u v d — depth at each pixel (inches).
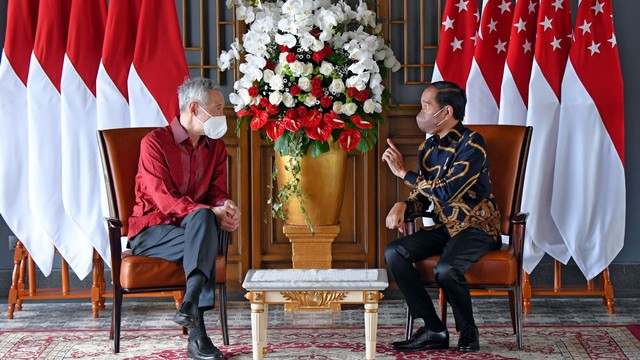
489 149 183.9
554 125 206.4
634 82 219.9
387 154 183.9
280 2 198.1
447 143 176.1
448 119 175.2
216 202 177.3
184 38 221.1
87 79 205.3
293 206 203.9
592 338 180.7
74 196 204.7
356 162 221.6
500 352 170.6
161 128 176.2
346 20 198.8
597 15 205.2
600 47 205.0
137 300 219.8
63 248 207.2
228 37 221.1
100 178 205.8
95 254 207.3
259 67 191.2
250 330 190.5
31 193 205.2
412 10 220.4
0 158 205.9
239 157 220.8
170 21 204.1
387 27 219.1
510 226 181.0
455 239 170.9
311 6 191.0
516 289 171.6
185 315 154.2
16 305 211.9
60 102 206.4
